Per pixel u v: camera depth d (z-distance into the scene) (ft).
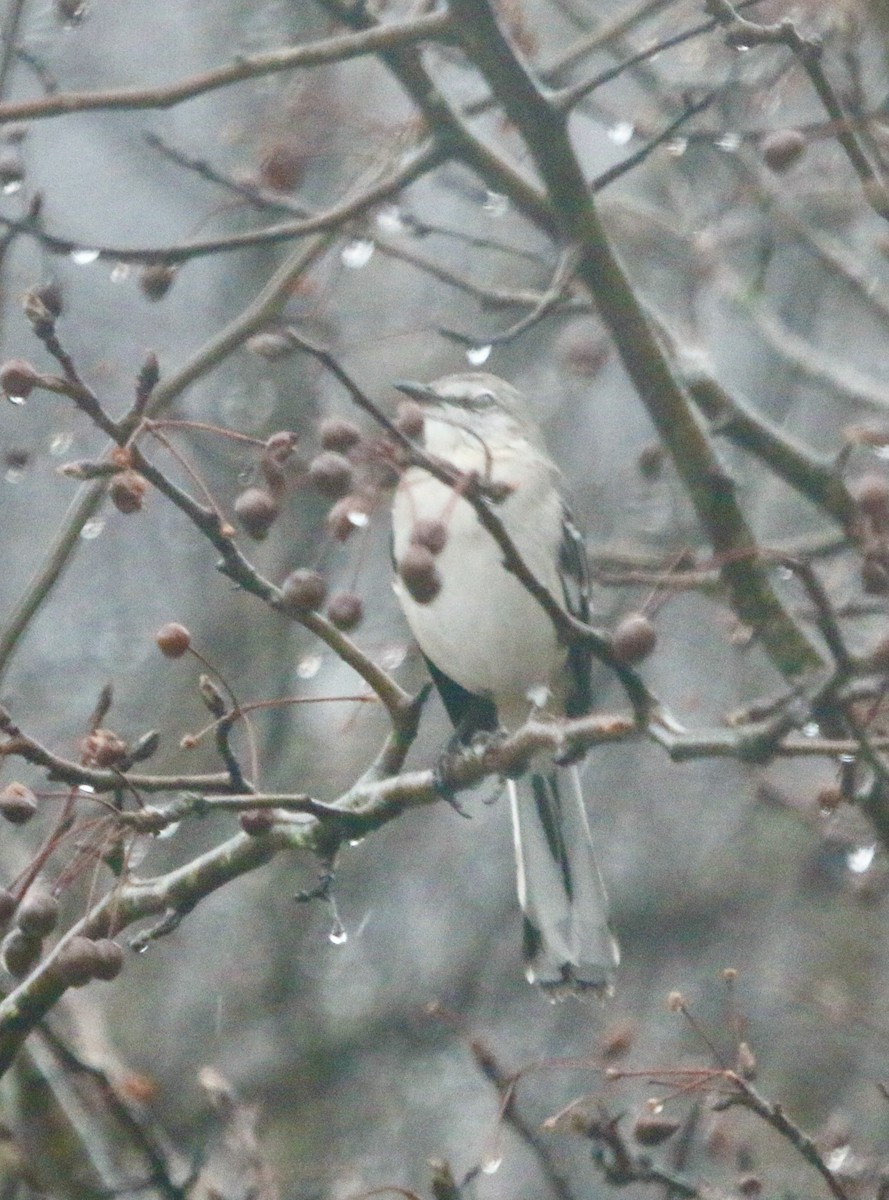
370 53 26.89
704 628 47.03
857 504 23.85
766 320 36.45
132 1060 44.52
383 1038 46.14
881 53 35.35
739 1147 27.63
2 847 38.11
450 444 34.50
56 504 51.26
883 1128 42.50
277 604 23.75
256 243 27.40
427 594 21.93
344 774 46.68
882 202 27.17
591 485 47.21
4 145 28.78
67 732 46.91
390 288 49.80
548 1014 46.73
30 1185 29.99
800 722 20.53
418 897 48.96
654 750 50.24
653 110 38.34
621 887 48.67
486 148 29.27
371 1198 40.73
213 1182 31.65
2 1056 24.48
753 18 34.14
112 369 45.14
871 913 47.09
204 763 45.75
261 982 46.68
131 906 24.90
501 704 34.45
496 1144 25.75
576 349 32.50
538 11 45.27
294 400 46.06
